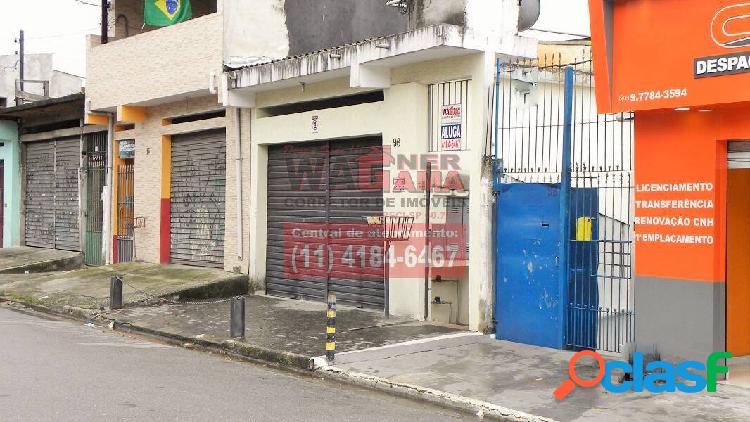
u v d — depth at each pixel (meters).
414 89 11.23
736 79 7.19
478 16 10.34
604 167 9.21
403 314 11.55
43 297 14.14
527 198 9.66
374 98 12.66
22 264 18.70
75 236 20.38
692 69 7.53
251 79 13.44
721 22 7.28
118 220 18.52
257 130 14.40
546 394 7.33
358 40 13.32
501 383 7.76
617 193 9.95
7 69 32.34
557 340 9.28
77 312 12.80
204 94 15.23
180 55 15.16
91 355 9.27
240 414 6.60
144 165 17.41
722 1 7.26
